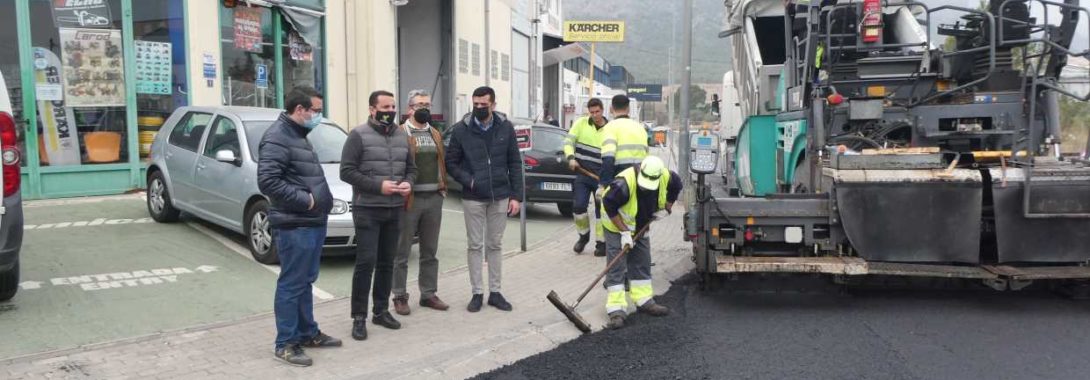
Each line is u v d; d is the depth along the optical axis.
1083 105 7.90
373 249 5.99
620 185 6.45
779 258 6.79
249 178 8.31
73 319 6.21
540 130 12.91
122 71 11.43
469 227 6.81
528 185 12.33
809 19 7.51
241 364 5.34
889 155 6.63
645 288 6.90
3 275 6.31
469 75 20.61
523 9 26.12
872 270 6.45
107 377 5.01
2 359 5.25
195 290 7.17
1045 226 6.46
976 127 7.09
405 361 5.52
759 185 9.21
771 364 5.54
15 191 6.10
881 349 5.82
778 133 8.86
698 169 6.99
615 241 6.71
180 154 9.43
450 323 6.49
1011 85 7.26
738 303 7.27
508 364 5.61
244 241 9.08
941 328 6.30
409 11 19.86
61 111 10.88
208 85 12.31
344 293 7.41
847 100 7.39
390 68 16.27
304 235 5.30
